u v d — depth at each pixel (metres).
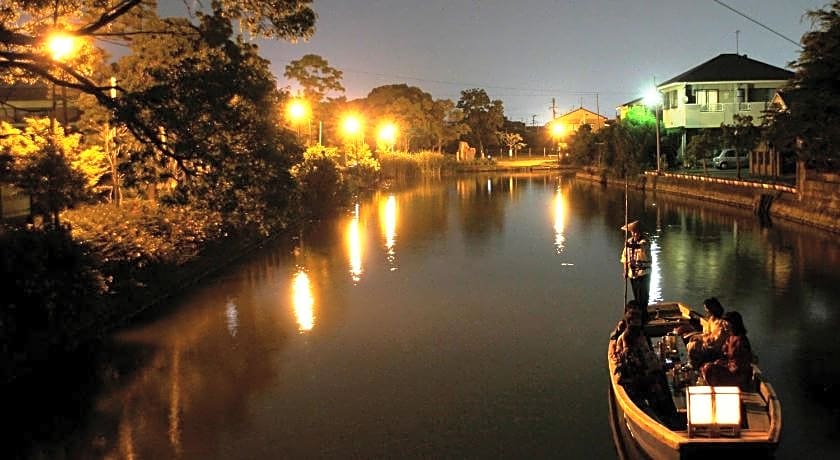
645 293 12.95
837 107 24.86
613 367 9.19
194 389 11.22
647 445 8.02
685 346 10.80
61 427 9.82
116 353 13.16
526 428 9.41
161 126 13.66
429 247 25.70
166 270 18.23
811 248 22.89
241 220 16.52
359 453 8.80
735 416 7.20
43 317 12.44
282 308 16.52
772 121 30.48
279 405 10.48
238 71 14.07
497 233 29.36
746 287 17.34
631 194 48.84
